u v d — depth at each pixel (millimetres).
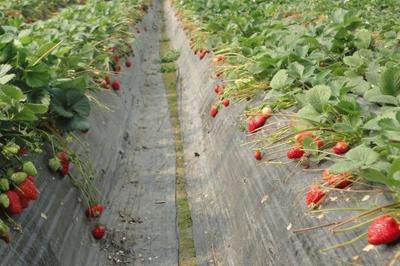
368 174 828
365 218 861
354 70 1394
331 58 1592
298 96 1205
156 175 1783
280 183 1141
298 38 1615
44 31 1959
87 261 1241
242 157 1396
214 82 2039
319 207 967
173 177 1759
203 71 2369
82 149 1477
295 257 961
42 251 1064
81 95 1365
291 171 1126
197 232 1438
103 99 1932
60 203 1224
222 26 2463
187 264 1322
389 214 808
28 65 1279
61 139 1324
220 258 1300
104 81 1960
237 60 1813
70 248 1188
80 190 1349
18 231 1021
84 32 2279
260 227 1145
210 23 2463
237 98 1609
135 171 1823
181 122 2279
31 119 1146
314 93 1106
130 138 2074
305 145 1061
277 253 1032
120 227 1458
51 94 1334
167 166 1848
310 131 1098
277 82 1313
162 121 2332
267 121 1349
